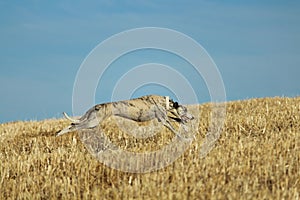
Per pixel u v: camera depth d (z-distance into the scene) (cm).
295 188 2286
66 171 2903
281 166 2708
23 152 3544
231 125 4156
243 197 2191
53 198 2492
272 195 2239
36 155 3319
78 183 2644
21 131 4684
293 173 2694
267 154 2955
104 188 2597
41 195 2556
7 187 2678
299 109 4688
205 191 2328
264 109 4891
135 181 2500
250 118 4291
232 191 2269
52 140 4072
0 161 3219
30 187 2716
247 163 2788
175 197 2236
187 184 2389
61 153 3316
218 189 2306
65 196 2455
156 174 2555
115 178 2762
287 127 4100
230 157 2930
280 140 3359
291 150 3125
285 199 2219
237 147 3192
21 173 2994
